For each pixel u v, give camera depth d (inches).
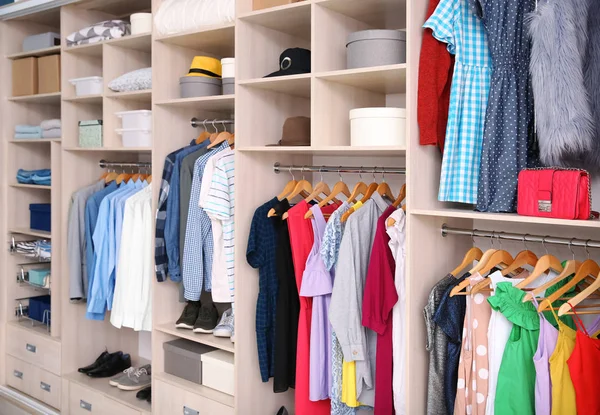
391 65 85.3
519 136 80.7
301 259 100.5
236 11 103.3
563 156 77.9
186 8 112.3
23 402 148.5
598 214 76.1
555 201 71.8
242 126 105.3
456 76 83.2
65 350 139.9
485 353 82.1
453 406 87.6
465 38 84.3
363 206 95.8
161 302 121.6
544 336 75.5
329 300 99.0
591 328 78.7
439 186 90.7
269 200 111.9
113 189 137.1
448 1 82.7
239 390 106.3
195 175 112.1
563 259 91.2
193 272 112.1
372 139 88.5
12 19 152.3
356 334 91.4
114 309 125.6
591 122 71.3
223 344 110.0
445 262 94.6
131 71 127.5
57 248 142.4
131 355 153.3
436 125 84.0
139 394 127.1
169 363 120.4
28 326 151.6
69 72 138.7
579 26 73.1
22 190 157.2
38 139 145.3
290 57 100.3
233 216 110.3
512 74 80.1
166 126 120.3
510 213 80.7
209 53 128.2
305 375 99.9
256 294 109.9
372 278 89.5
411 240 85.4
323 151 94.8
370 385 93.3
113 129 129.8
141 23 123.3
